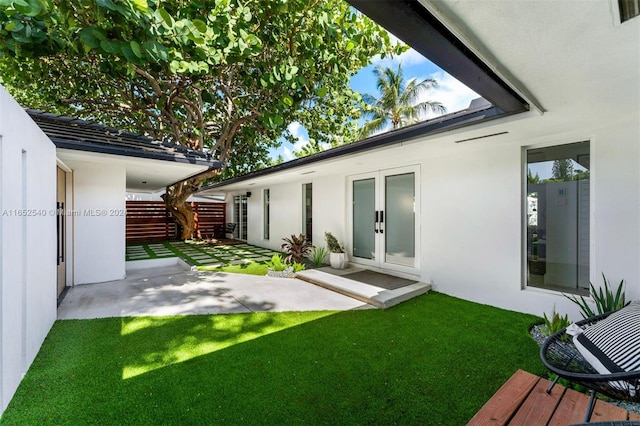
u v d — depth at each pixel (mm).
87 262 5773
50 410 2146
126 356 2928
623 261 3377
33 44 3334
